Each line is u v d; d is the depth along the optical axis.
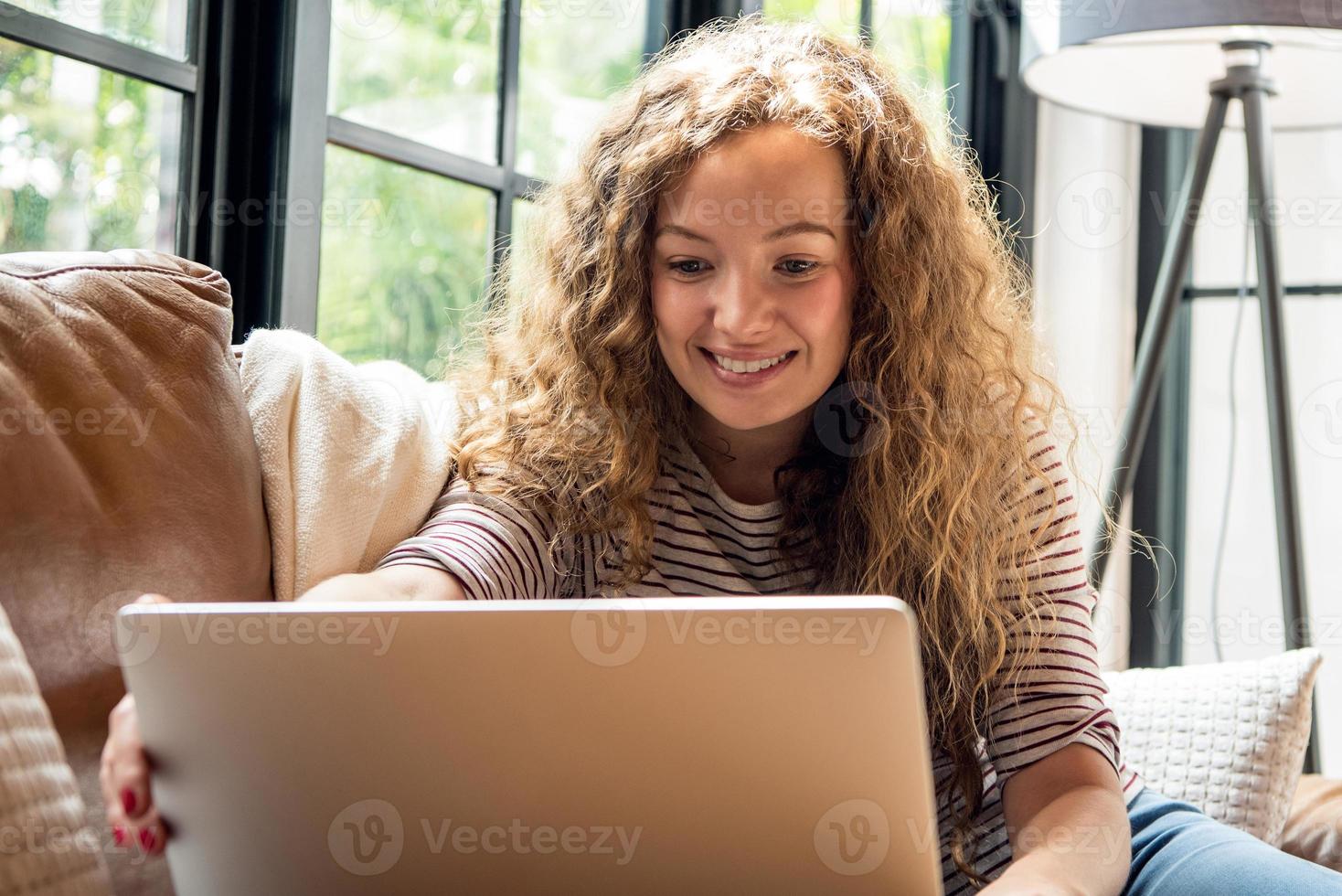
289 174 1.51
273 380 1.08
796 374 1.10
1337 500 2.66
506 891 0.75
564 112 1.99
